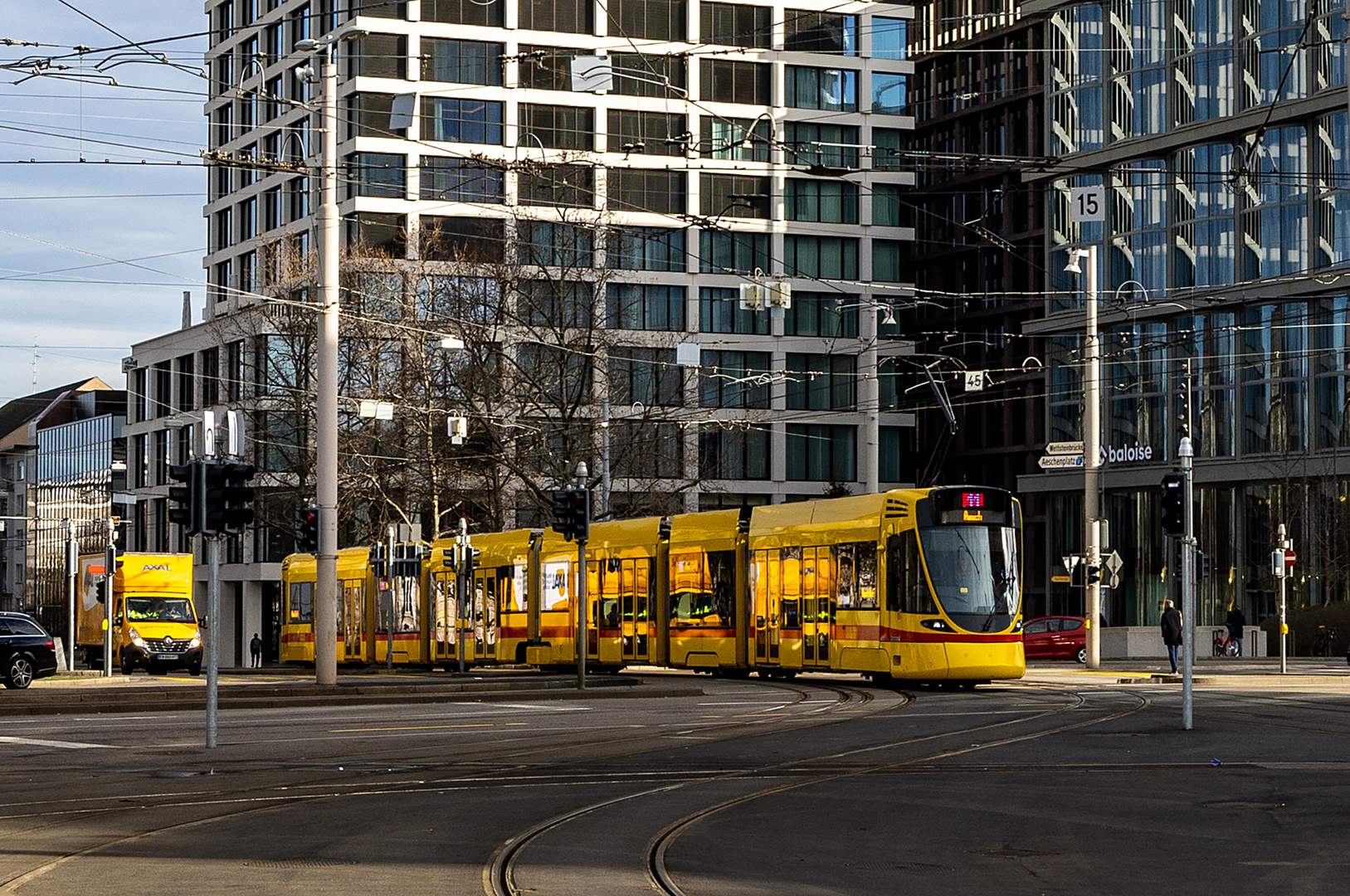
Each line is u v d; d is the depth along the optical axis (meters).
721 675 38.69
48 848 12.48
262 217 87.00
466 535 42.84
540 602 43.00
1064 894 10.66
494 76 79.94
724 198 83.31
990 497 32.12
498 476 53.91
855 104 85.62
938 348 93.62
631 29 81.88
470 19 79.69
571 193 77.62
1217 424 63.94
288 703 30.11
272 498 59.44
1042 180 72.19
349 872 11.34
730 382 83.44
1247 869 11.53
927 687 32.75
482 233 67.88
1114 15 67.56
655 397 58.97
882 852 12.36
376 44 78.62
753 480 84.25
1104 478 67.88
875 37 86.00
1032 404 88.25
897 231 86.62
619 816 14.22
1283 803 14.86
